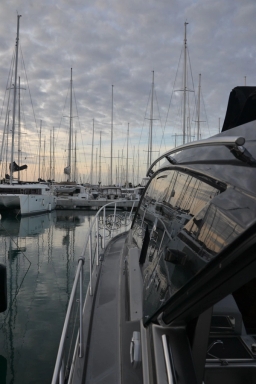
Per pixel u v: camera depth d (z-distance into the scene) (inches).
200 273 35.9
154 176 103.0
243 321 85.0
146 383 47.7
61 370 59.2
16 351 228.2
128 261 100.7
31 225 885.2
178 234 48.1
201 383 46.2
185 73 891.4
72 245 620.1
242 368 65.2
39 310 301.3
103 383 63.2
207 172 46.6
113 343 76.9
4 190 1050.1
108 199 1349.7
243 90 79.7
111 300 101.3
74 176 1562.5
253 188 33.7
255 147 38.4
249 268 32.6
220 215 37.1
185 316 45.1
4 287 55.4
